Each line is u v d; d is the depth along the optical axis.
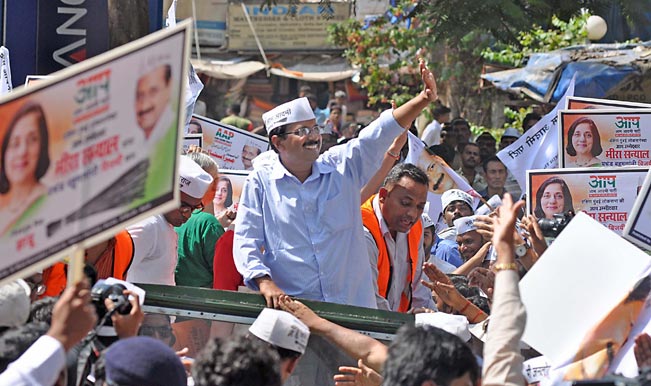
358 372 8.40
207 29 43.91
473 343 8.96
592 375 7.66
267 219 10.13
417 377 6.44
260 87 44.28
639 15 22.45
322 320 8.56
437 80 28.19
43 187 6.19
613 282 7.78
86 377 7.47
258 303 8.67
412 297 11.41
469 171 20.56
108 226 6.16
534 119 23.61
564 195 12.45
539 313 7.82
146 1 16.73
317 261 10.05
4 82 14.43
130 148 6.14
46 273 9.57
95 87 6.16
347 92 43.47
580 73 24.45
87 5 15.52
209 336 8.59
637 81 24.39
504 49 27.05
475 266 12.87
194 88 15.55
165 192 6.10
